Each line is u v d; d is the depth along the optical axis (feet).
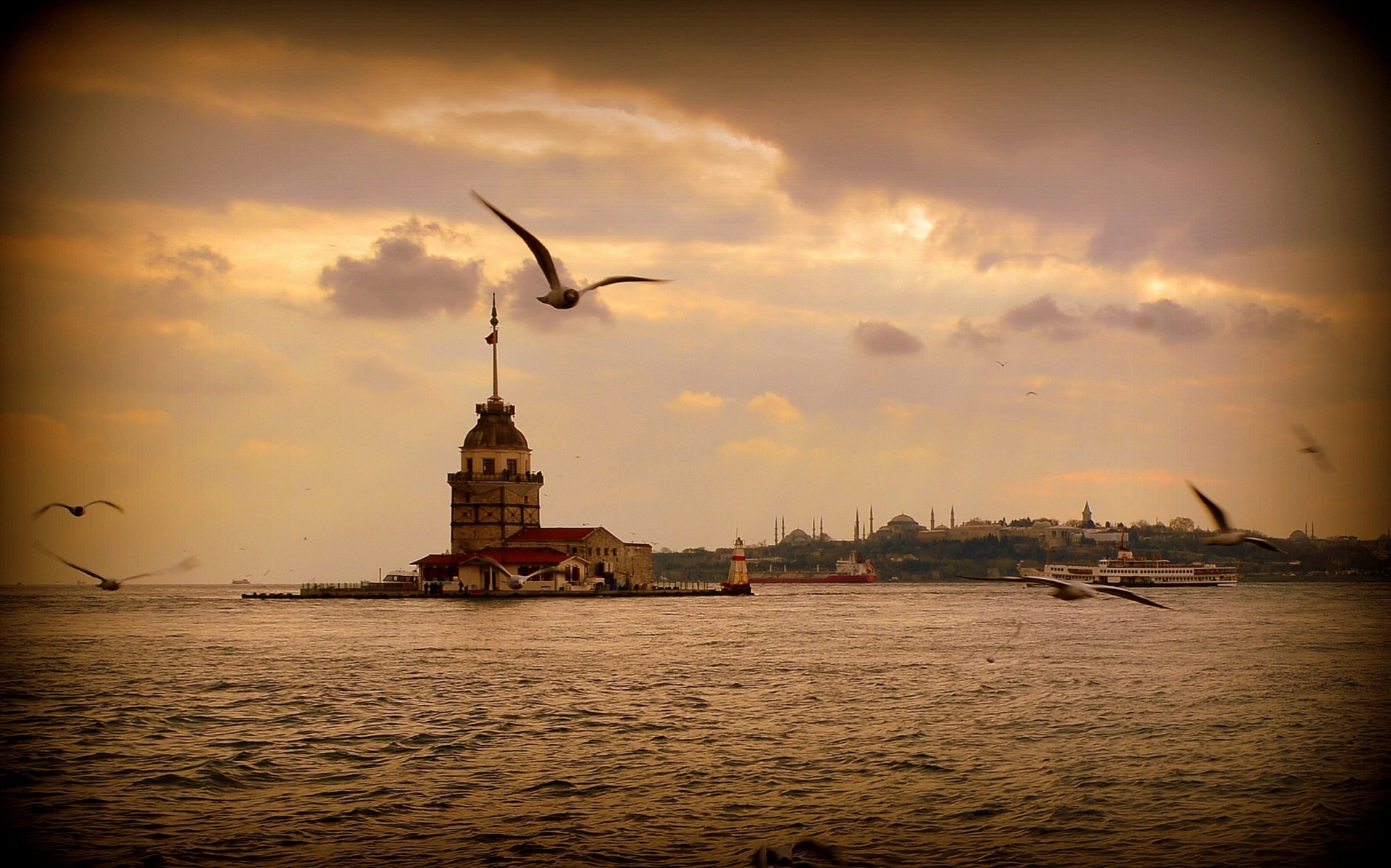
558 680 256.11
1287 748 174.60
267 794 147.54
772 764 163.32
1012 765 162.40
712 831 130.41
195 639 393.50
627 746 176.35
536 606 616.80
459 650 334.44
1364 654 316.81
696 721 198.39
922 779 154.10
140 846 125.90
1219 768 160.45
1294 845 126.82
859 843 126.52
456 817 136.36
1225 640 370.73
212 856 122.72
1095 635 398.01
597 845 125.59
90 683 258.98
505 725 194.90
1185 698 226.38
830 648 340.18
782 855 120.06
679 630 417.08
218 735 187.52
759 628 430.61
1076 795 146.00
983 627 437.99
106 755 171.73
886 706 215.72
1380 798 144.25
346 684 252.21
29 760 168.14
